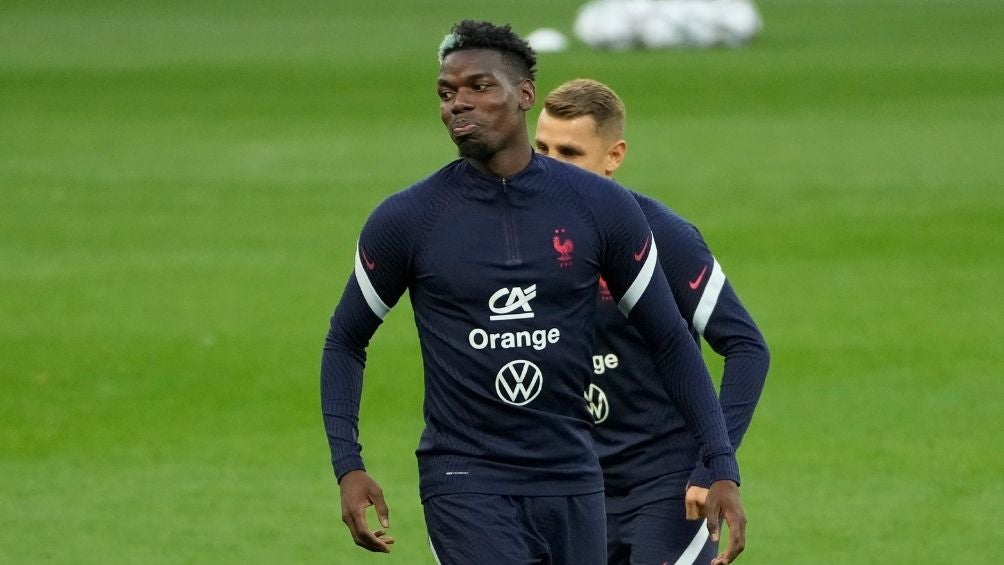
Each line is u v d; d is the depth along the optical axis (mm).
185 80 132375
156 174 80000
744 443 34594
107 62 150125
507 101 16297
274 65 147250
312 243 60656
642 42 169000
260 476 32406
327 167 82250
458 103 16234
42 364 42250
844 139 91688
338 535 28578
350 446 16984
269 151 88625
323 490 31406
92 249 59656
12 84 128375
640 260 16781
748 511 29906
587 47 172000
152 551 27562
